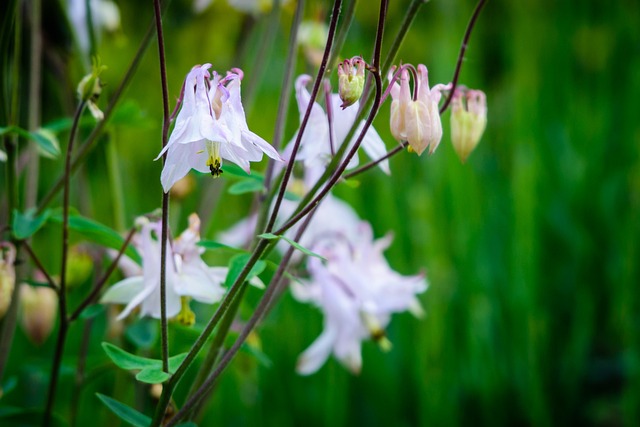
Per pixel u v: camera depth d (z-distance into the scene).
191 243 0.80
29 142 0.90
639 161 1.44
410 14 0.77
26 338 1.14
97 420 1.06
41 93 1.39
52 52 1.00
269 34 0.94
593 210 1.44
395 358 1.19
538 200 1.42
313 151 0.80
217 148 0.72
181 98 0.72
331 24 0.73
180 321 0.82
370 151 0.80
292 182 0.94
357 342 0.93
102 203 1.22
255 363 0.98
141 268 0.86
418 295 1.15
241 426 1.10
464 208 1.30
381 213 1.33
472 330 1.17
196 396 0.77
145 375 0.74
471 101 0.81
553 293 1.37
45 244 1.31
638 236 1.32
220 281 0.82
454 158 1.32
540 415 1.16
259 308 0.78
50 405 0.84
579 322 1.26
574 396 1.24
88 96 0.79
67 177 0.80
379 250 0.92
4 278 0.80
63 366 0.91
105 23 0.98
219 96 0.72
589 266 1.38
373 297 0.91
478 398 1.19
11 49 0.85
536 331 1.21
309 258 0.91
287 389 1.15
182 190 0.93
